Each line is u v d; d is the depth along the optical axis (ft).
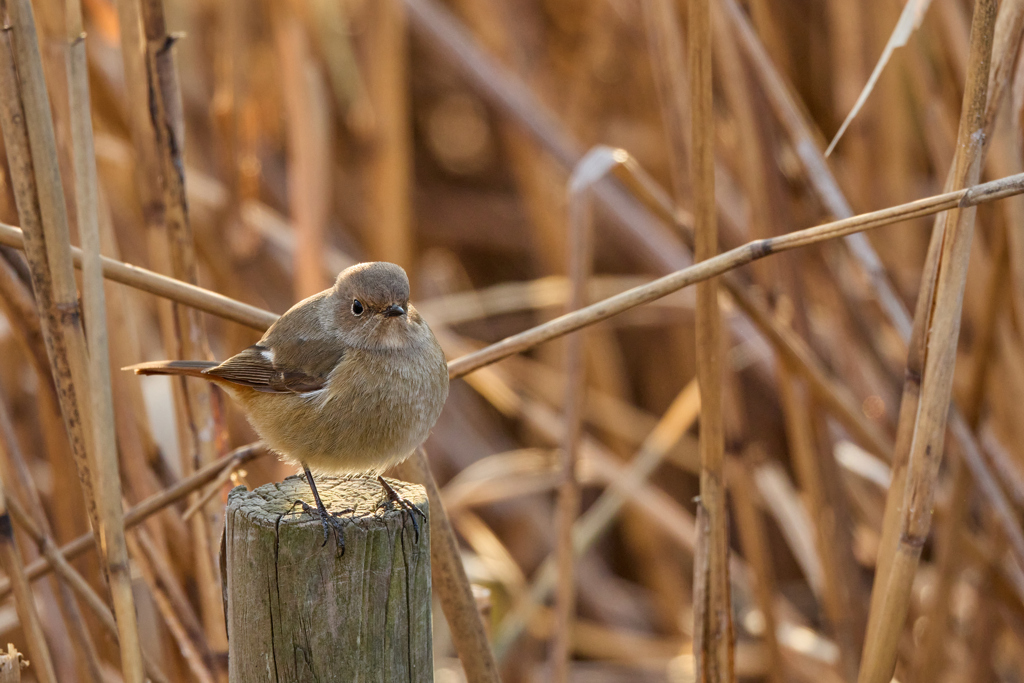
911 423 21.34
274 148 49.26
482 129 56.34
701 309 21.62
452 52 40.96
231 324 36.04
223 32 37.04
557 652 29.01
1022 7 19.39
